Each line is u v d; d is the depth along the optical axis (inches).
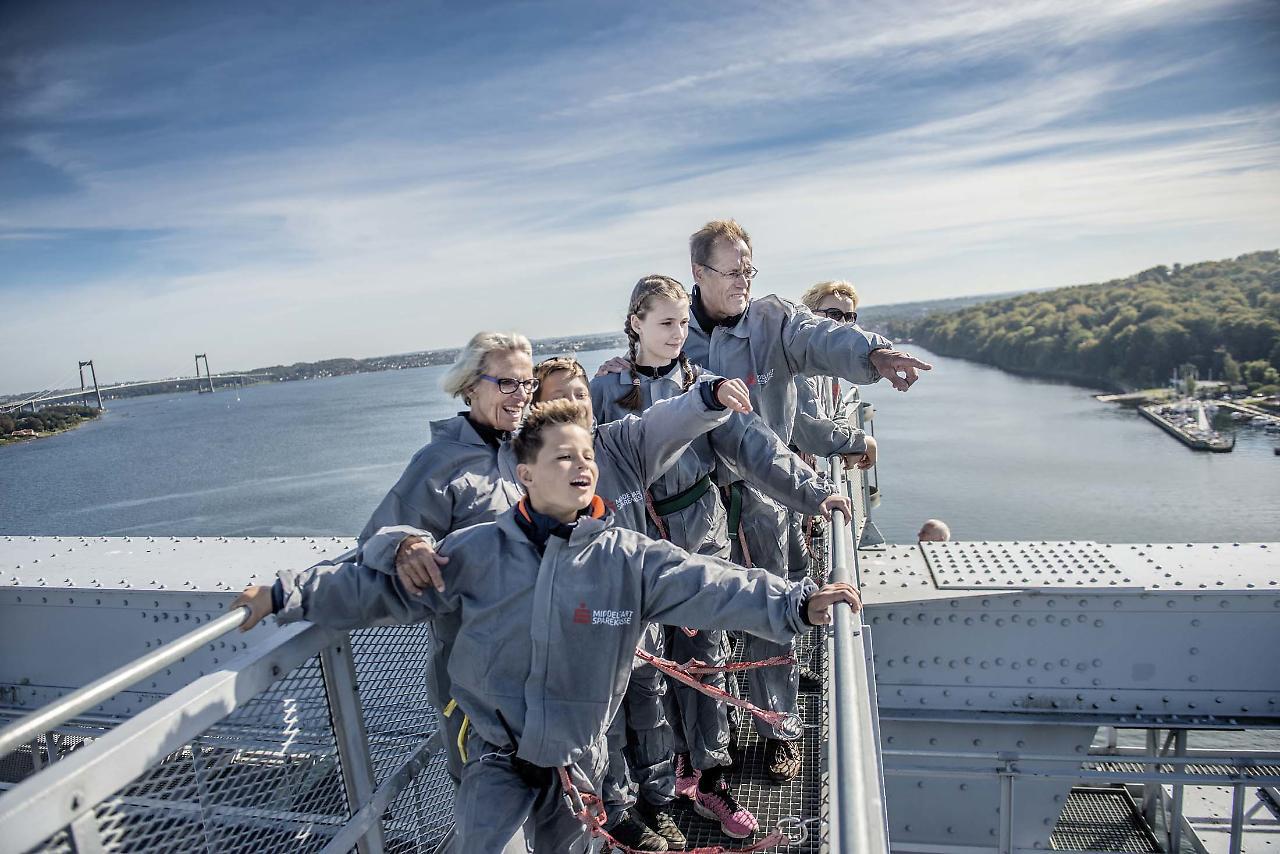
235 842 73.2
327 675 86.0
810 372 137.3
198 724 65.7
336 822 86.4
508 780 85.2
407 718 102.7
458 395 101.7
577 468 80.7
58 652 217.3
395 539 81.8
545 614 81.3
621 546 84.4
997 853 220.7
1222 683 201.0
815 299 188.5
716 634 121.3
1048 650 209.8
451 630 91.8
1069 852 218.8
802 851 109.2
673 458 108.1
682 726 124.8
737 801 120.7
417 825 101.8
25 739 54.6
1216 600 199.3
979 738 216.4
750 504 134.0
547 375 106.8
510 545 83.8
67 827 55.5
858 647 86.9
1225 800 275.9
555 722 82.1
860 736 67.0
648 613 85.0
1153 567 213.8
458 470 98.0
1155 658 204.1
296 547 230.4
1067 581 209.0
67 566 223.3
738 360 136.0
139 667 63.7
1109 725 207.5
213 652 202.1
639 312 119.3
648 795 114.8
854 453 165.6
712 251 132.2
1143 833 265.9
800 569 153.6
